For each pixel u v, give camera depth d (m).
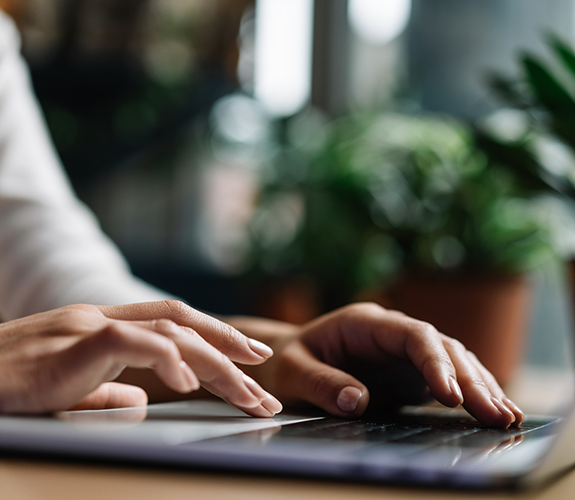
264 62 1.75
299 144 1.49
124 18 1.63
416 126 1.21
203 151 1.72
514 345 0.90
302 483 0.20
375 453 0.22
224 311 1.67
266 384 0.47
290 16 1.77
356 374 0.47
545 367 1.36
